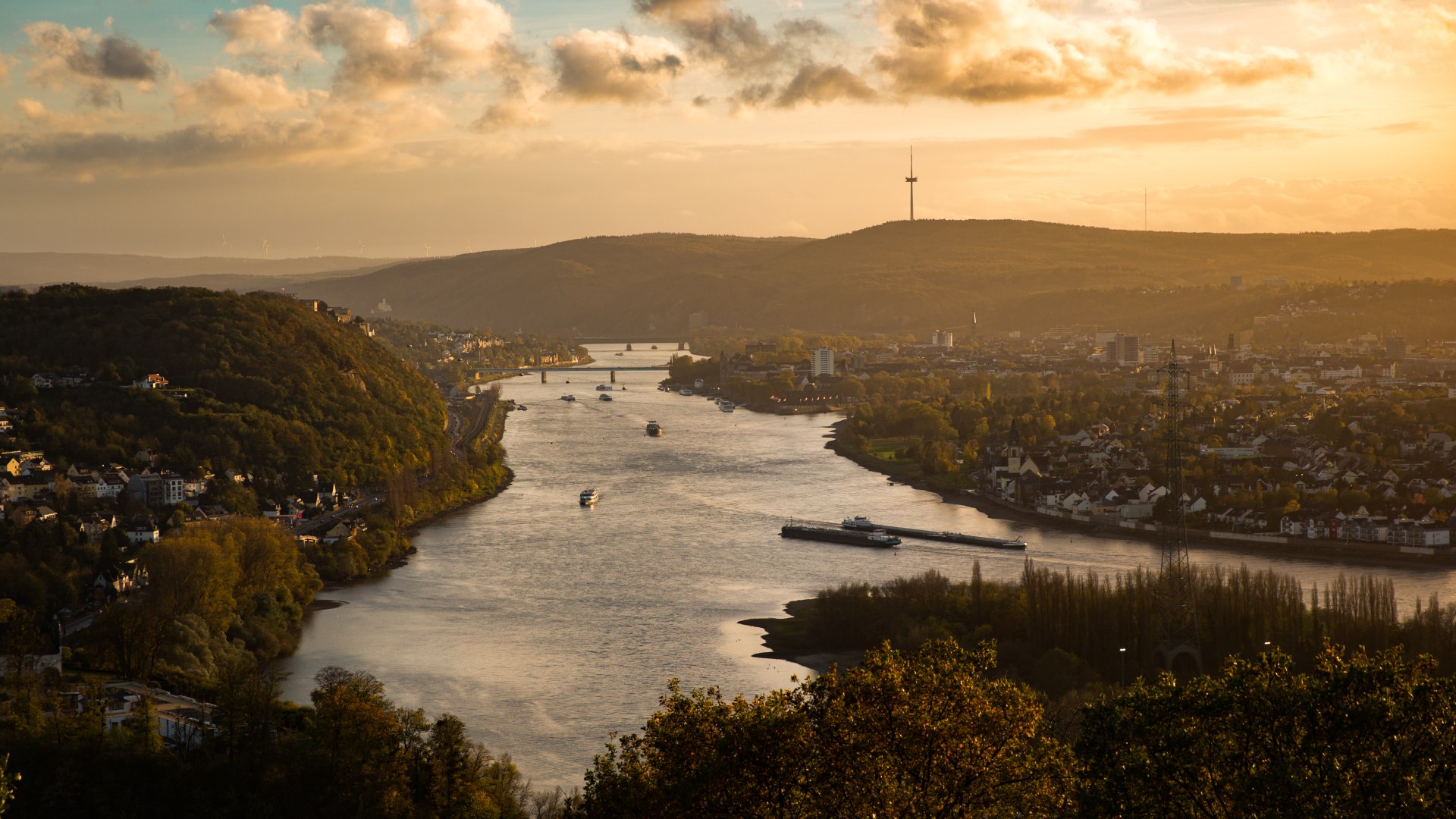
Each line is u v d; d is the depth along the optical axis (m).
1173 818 99.06
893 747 102.62
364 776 193.00
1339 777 93.75
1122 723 106.00
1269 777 93.94
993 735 103.50
